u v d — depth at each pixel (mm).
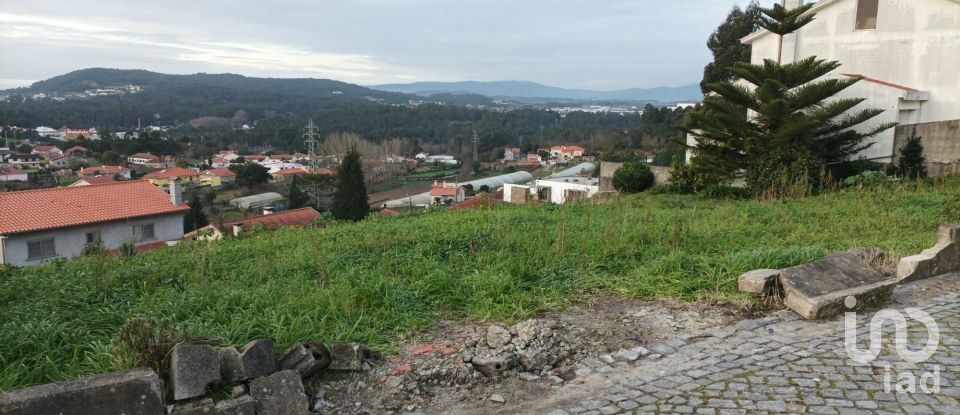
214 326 4508
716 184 18484
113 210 26875
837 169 18172
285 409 3342
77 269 7469
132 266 7465
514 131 126688
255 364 3559
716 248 7812
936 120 19766
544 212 11891
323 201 53062
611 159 46000
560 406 3648
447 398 3775
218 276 6812
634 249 7484
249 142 114125
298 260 7066
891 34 20344
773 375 3992
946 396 3645
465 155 100062
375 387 3832
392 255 7168
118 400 2832
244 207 52625
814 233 9016
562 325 4906
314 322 4621
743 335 4746
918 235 8711
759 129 17000
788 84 17031
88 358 3932
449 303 5457
